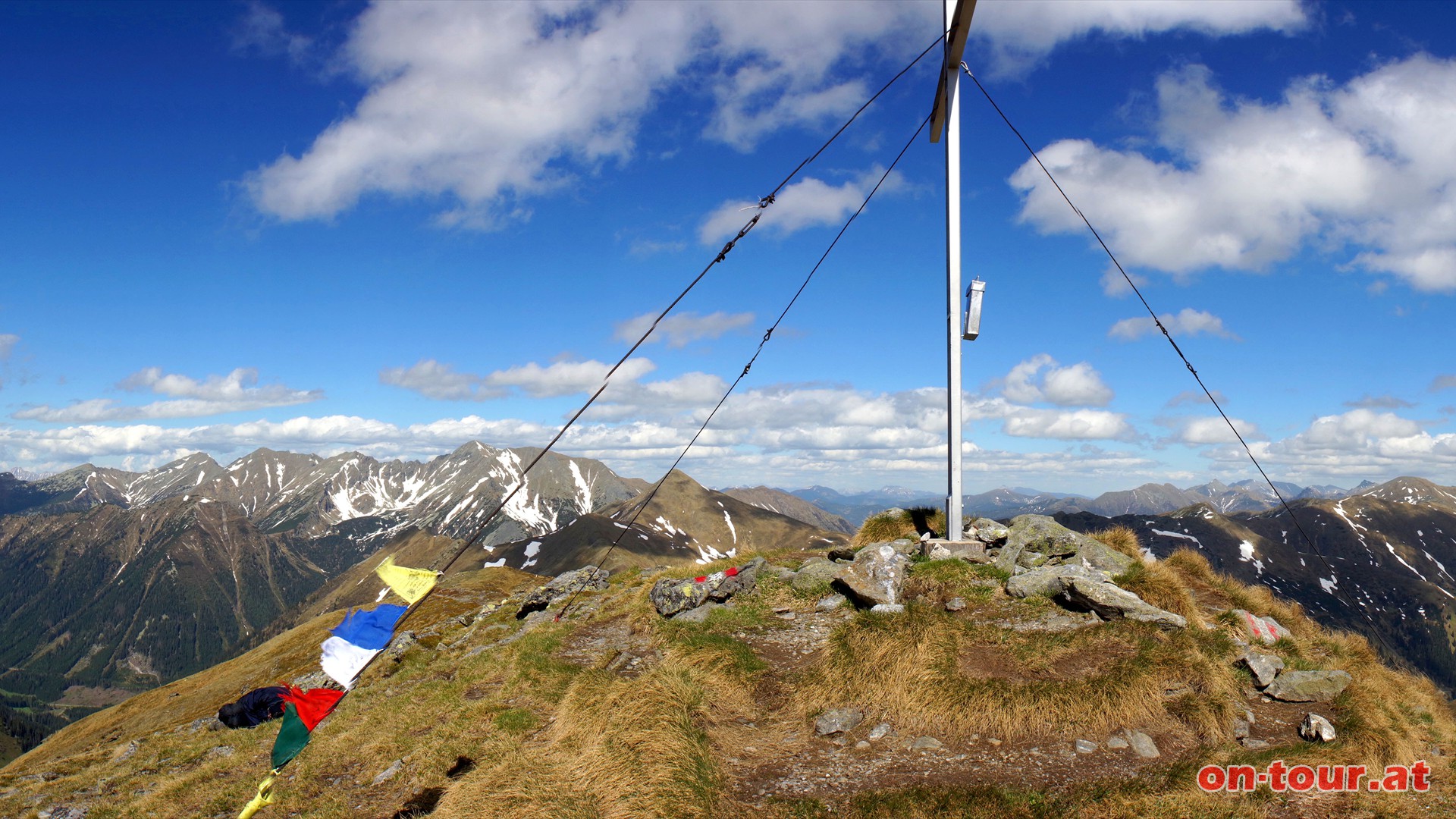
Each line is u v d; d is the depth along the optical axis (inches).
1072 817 431.5
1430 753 521.0
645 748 511.5
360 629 478.0
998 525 869.8
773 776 506.0
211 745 888.3
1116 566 784.3
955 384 844.0
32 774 949.2
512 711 662.5
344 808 576.1
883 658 602.2
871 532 998.4
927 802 452.4
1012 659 598.9
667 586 840.3
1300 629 776.3
